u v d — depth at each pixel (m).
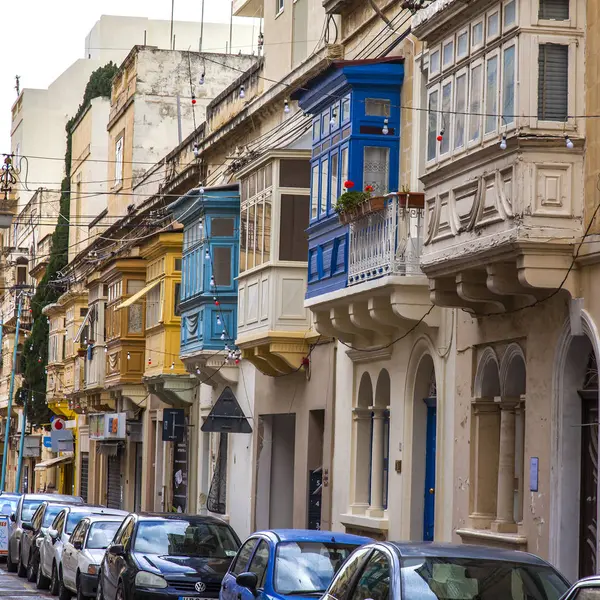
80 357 68.38
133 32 90.44
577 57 21.58
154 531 25.19
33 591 34.91
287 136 38.81
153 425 55.53
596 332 20.89
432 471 28.91
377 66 29.73
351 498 32.38
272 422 40.34
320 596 18.28
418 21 25.62
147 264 53.88
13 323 102.88
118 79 68.38
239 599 19.30
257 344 36.50
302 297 35.78
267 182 36.56
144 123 63.44
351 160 29.67
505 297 24.05
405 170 29.45
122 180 65.81
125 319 56.09
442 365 27.55
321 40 37.75
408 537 28.94
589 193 21.11
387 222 27.17
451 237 23.88
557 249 21.30
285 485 40.19
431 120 25.36
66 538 33.28
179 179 51.75
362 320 29.42
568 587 14.73
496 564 14.87
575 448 22.44
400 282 26.77
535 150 21.34
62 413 78.19
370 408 32.00
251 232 38.16
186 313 44.59
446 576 14.52
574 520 22.36
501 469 24.88
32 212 99.62
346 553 19.31
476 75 23.25
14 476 102.12
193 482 48.38
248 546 20.53
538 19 21.58
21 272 101.69
